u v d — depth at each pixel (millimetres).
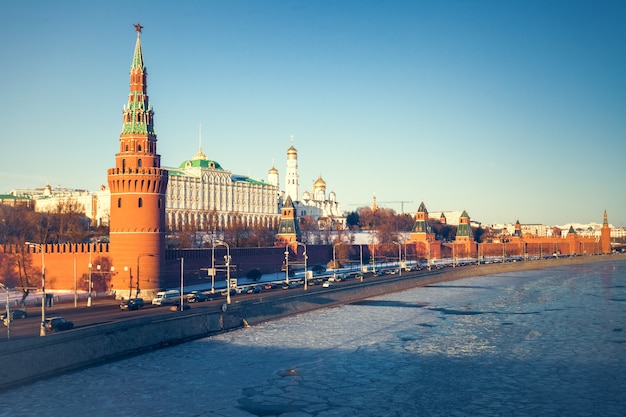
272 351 93250
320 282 170125
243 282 168375
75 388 72562
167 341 96312
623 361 88312
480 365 86312
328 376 80125
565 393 73375
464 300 155875
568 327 115375
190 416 64875
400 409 67812
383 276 192500
